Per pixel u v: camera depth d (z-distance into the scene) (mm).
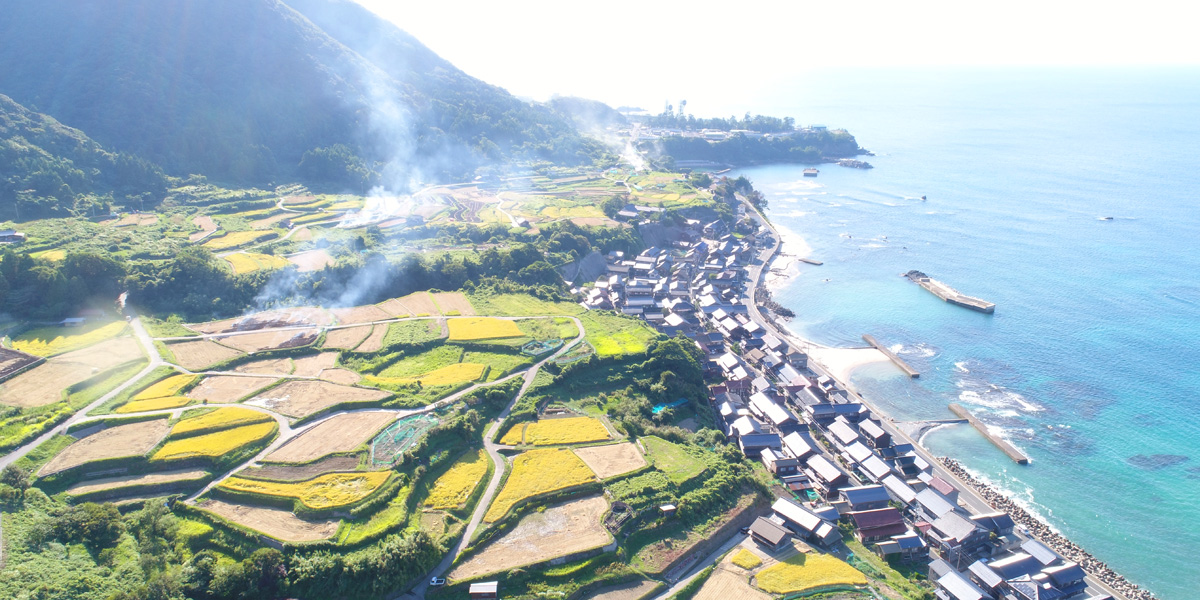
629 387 156625
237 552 100312
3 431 119688
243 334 168375
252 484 112438
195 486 112000
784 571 105812
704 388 168000
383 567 96750
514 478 120000
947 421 158250
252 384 144000
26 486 107750
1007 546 116000
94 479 112750
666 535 112312
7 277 165875
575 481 119375
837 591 102188
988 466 141625
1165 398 164750
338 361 156875
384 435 126500
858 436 144000
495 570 100750
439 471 120500
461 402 139250
